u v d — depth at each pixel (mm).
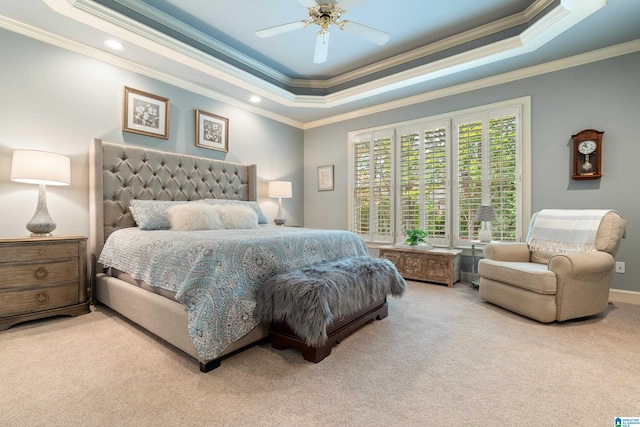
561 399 1443
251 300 1906
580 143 3199
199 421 1286
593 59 3154
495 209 3734
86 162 3006
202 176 3912
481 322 2480
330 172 5320
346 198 5145
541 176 3459
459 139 4020
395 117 4578
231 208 3373
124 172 3158
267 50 3756
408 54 3809
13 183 2600
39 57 2721
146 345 2012
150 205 3088
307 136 5629
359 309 2223
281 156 5215
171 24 3135
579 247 2707
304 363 1799
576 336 2182
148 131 3447
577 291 2395
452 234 4098
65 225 2865
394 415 1330
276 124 5133
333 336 1956
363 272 2252
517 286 2627
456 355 1897
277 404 1406
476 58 3246
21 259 2297
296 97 4496
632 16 2559
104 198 3008
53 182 2561
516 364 1781
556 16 2525
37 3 2357
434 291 3484
